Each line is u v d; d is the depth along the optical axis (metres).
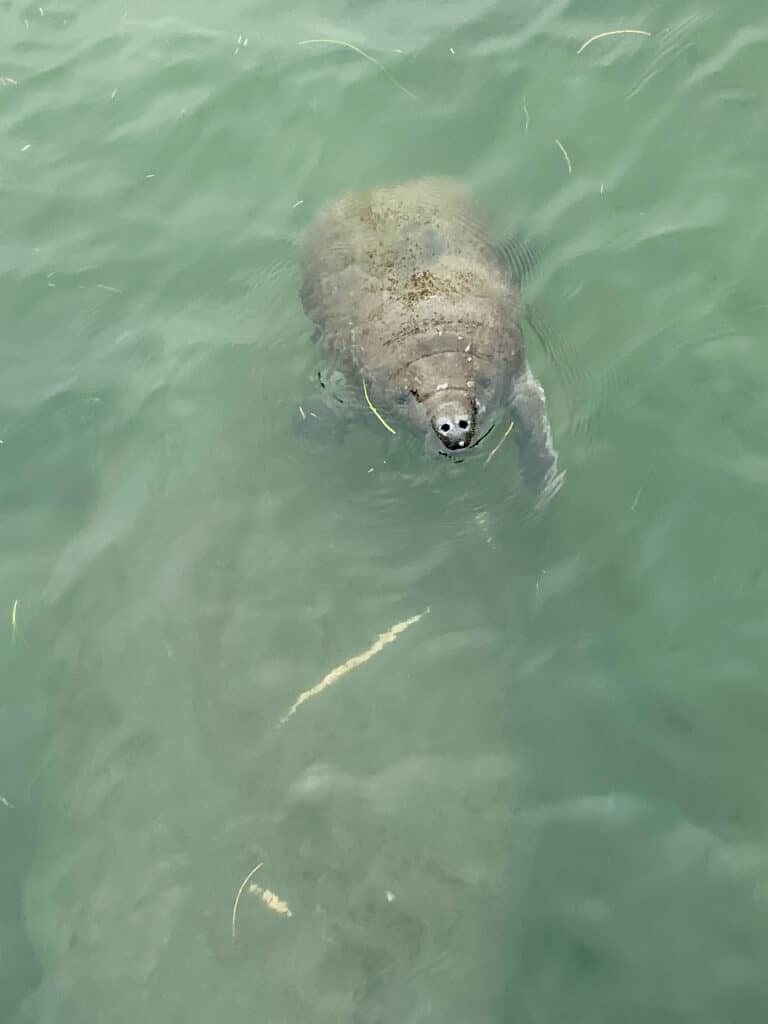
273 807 4.27
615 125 5.45
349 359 4.87
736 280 4.90
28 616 4.71
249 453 4.98
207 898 4.16
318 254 5.19
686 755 4.07
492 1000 3.85
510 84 5.70
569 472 4.62
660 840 3.95
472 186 5.41
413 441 4.84
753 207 5.07
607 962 3.81
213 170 5.75
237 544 4.78
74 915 4.18
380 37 6.03
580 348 4.89
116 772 4.40
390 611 4.54
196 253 5.52
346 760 4.30
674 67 5.54
